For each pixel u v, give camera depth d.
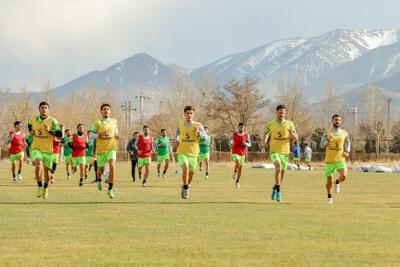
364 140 116.75
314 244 13.51
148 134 35.03
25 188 30.64
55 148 34.91
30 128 23.61
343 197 26.42
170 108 108.38
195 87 111.81
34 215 18.70
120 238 14.30
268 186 33.91
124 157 93.50
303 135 116.69
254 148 103.94
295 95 114.00
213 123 110.06
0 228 15.88
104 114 24.53
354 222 17.30
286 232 15.27
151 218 18.02
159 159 42.62
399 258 11.97
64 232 15.20
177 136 24.31
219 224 16.72
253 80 113.00
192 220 17.56
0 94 116.31
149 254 12.36
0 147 90.12
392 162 75.50
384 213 19.69
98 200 23.94
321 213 19.58
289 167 66.94
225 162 80.06
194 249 12.91
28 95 118.31
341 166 23.06
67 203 22.59
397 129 135.25
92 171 51.75
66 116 117.44
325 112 126.50
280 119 23.97
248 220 17.62
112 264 11.42
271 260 11.78
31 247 13.12
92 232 15.22
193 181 38.75
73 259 11.87
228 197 25.80
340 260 11.78
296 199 25.16
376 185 35.78
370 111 126.56
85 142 32.97
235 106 110.25
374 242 13.79
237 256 12.16
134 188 31.45
